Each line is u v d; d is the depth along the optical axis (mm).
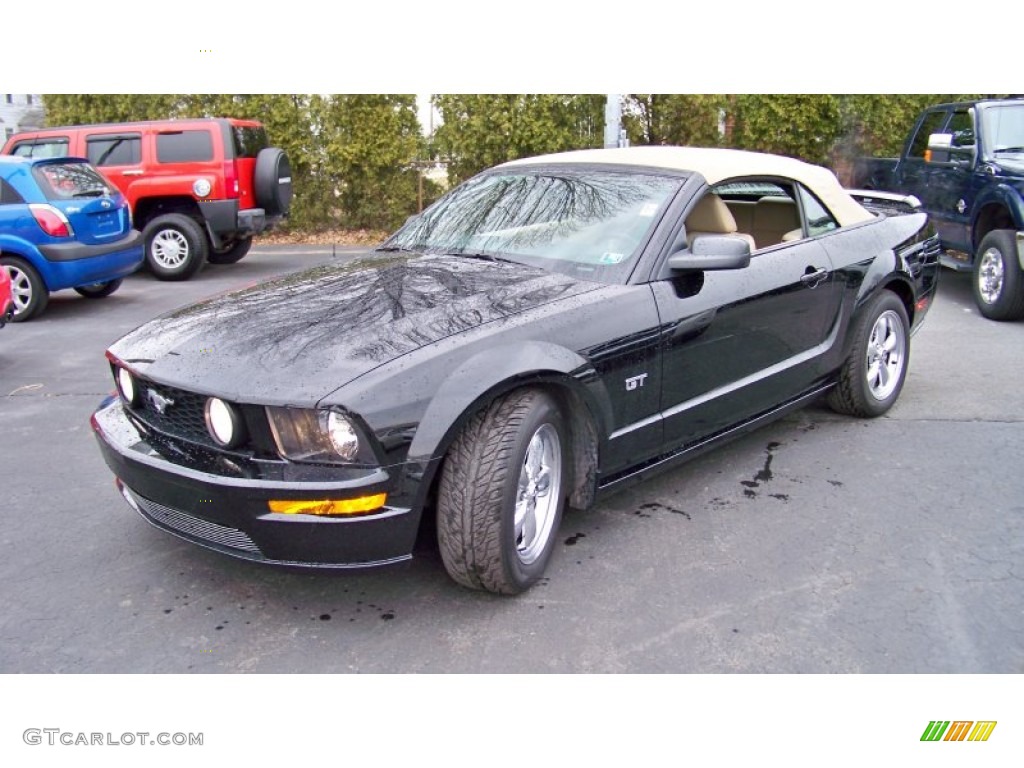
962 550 3619
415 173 14828
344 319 3236
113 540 3781
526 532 3266
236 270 12102
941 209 9047
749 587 3346
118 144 11062
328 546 2852
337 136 14328
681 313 3709
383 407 2805
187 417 3064
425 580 3420
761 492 4191
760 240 4836
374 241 14633
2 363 6910
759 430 5031
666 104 14250
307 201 14898
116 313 9047
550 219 4074
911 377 6090
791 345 4445
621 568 3492
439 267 3844
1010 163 7945
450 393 2908
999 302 7730
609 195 4055
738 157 4484
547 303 3375
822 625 3096
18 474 4535
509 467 3000
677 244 3793
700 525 3855
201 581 3436
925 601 3240
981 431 4977
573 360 3236
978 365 6375
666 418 3742
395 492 2854
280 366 2922
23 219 8406
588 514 3971
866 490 4203
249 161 11453
